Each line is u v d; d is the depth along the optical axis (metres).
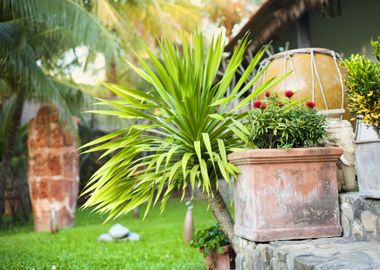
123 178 4.18
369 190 3.22
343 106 4.35
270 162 3.54
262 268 3.46
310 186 3.59
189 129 4.07
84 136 17.58
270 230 3.51
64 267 6.15
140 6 15.80
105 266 6.16
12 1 8.88
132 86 14.34
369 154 3.20
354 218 3.44
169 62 4.05
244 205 3.76
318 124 3.70
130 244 8.30
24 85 10.90
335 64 4.53
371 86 3.11
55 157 12.24
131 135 4.14
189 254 6.84
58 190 12.12
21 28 9.90
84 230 10.99
